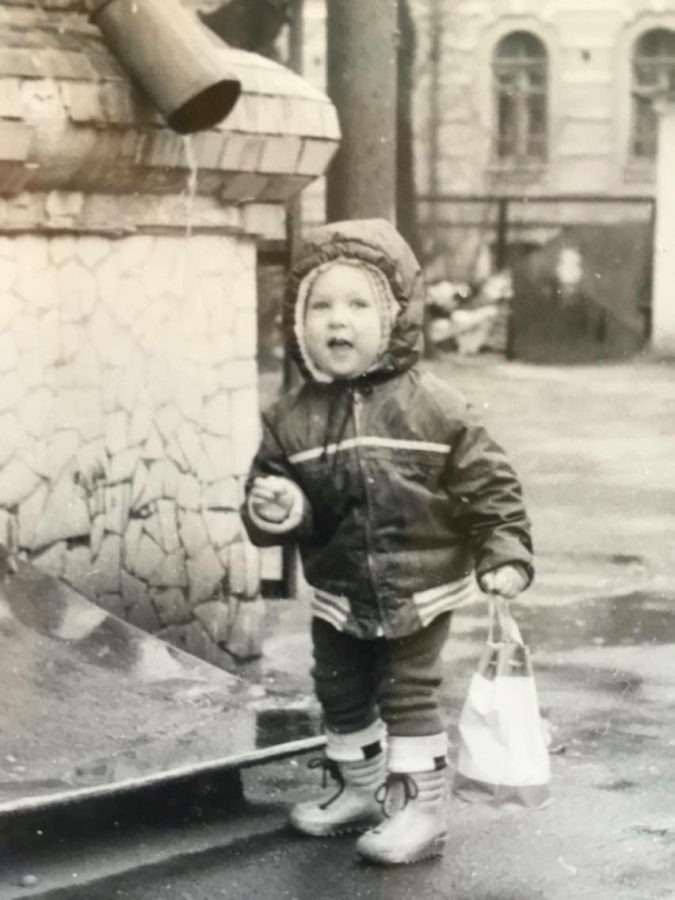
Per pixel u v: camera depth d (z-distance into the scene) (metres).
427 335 12.20
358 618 2.24
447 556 2.24
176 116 2.96
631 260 12.75
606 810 2.47
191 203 3.19
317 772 2.64
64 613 2.65
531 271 12.51
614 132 17.25
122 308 3.09
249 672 3.30
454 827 2.38
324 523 2.27
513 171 16.97
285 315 2.27
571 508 5.54
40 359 2.93
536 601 4.07
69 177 2.90
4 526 2.87
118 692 2.52
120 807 2.40
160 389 3.17
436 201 15.27
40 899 2.11
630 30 17.28
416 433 2.22
